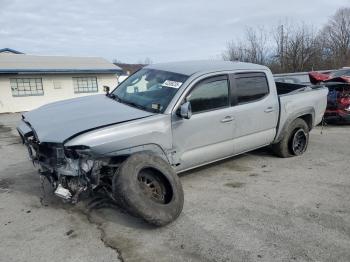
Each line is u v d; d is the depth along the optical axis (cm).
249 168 616
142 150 438
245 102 562
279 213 441
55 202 483
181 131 473
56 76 2584
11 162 705
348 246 366
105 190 437
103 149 399
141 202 387
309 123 710
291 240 378
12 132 1224
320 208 455
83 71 2659
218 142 527
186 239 383
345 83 958
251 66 591
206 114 502
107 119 430
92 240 385
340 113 962
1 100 2356
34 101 2502
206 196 496
